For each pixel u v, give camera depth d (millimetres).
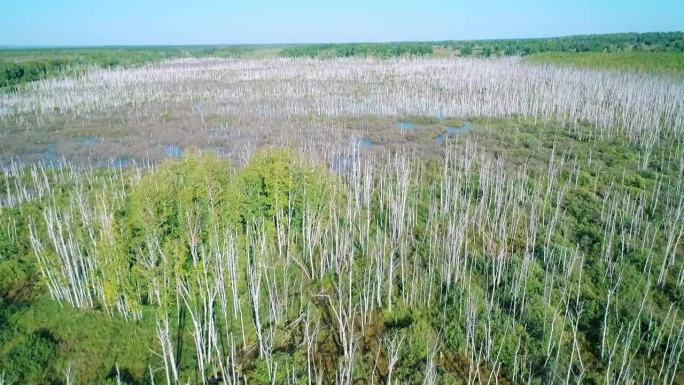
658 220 25562
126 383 15523
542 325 17516
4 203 30734
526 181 31859
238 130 49594
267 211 23391
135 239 18234
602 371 15602
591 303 18719
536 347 16578
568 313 18344
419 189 32375
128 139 47062
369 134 48312
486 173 31109
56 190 32625
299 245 24453
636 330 17234
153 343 17469
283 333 17953
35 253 23062
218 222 19938
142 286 18578
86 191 32312
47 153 43250
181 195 19047
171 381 15766
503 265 21188
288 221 23016
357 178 30516
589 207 27953
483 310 18688
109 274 18172
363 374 15805
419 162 38844
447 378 15398
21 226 26562
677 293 19266
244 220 23156
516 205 27375
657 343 16172
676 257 21906
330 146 42938
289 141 44531
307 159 31391
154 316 18734
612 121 46875
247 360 16734
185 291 18141
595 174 34250
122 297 19094
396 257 23188
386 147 43688
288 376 14812
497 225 25750
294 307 19578
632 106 50438
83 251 21812
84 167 38781
